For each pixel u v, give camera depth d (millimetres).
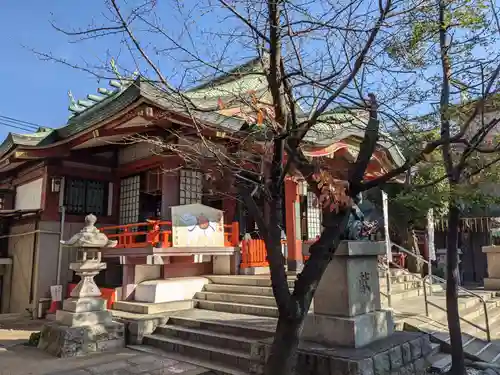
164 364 6680
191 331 7699
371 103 4934
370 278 6441
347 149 11375
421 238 18156
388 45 4781
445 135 5395
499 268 13297
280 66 4801
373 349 5523
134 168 12375
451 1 4910
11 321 11062
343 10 4422
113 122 9867
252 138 5609
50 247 11891
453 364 5715
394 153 11047
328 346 5695
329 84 4582
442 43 5410
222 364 6562
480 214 16078
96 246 8383
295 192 11906
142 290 10031
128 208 12828
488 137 6391
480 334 8000
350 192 4812
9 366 6648
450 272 5836
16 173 14328
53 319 11078
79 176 12547
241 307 8938
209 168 5289
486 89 4852
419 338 6320
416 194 5398
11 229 14062
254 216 4648
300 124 4547
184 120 8391
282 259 4461
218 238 10984
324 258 4508
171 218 10117
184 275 11211
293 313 4254
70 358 7113
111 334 7863
